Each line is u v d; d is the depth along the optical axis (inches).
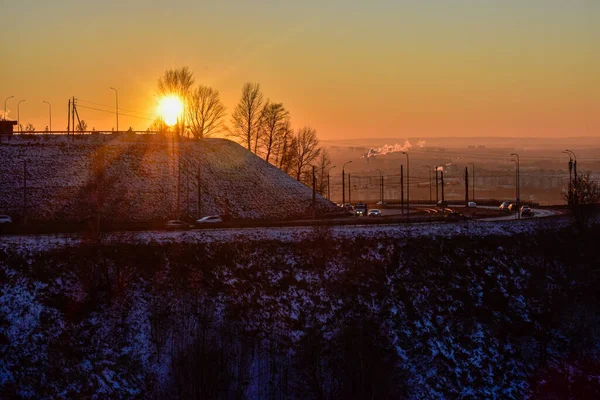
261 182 4370.1
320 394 2011.6
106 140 4414.4
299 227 3088.1
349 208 4923.7
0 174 3826.3
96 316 2182.6
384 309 2477.9
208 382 1964.8
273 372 2128.4
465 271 2780.5
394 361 2237.9
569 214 3595.0
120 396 1948.8
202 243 2596.0
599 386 2290.8
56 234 2709.2
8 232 2812.5
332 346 2246.6
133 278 2347.4
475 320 2529.5
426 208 5442.9
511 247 2997.0
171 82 5118.1
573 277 2906.0
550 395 2260.1
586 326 2591.0
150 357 2085.4
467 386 2229.3
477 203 6136.8
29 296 2183.8
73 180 3846.0
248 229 2933.1
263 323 2309.3
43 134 4402.1
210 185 4116.6
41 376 1940.2
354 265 2657.5
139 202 3720.5
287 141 5191.9
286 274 2549.2
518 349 2442.2
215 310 2297.0
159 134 4653.1
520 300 2696.9
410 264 2738.7
